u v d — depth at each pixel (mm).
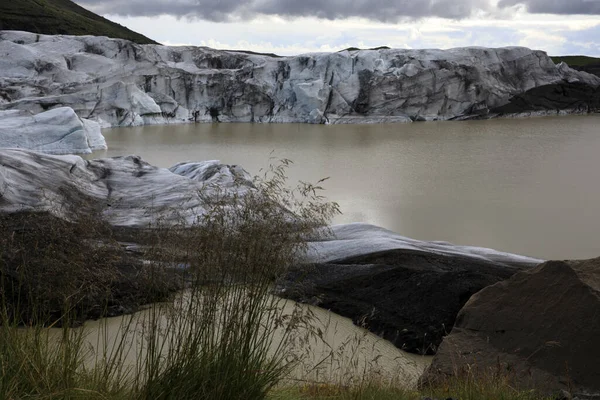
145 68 61906
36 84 54281
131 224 14273
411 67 63906
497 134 50594
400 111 64188
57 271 4172
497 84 68000
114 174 20969
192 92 64375
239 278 4207
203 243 4098
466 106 65500
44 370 3832
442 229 20609
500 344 6656
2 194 14750
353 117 62625
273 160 36438
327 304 10781
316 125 60625
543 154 39156
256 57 70875
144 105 57969
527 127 56156
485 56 69188
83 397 3785
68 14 101438
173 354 4117
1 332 3980
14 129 36062
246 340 4160
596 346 5922
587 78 74875
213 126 58750
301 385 5668
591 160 36562
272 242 4168
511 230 20562
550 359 6117
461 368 6488
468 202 24922
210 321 4113
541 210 23594
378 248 13250
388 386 5672
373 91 63094
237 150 41000
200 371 3998
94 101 53594
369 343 9273
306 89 62562
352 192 26750
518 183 29219
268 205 4219
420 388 6629
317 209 4320
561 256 17672
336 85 64000
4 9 87250
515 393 5320
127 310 7703
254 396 4219
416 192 26891
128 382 4445
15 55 58031
